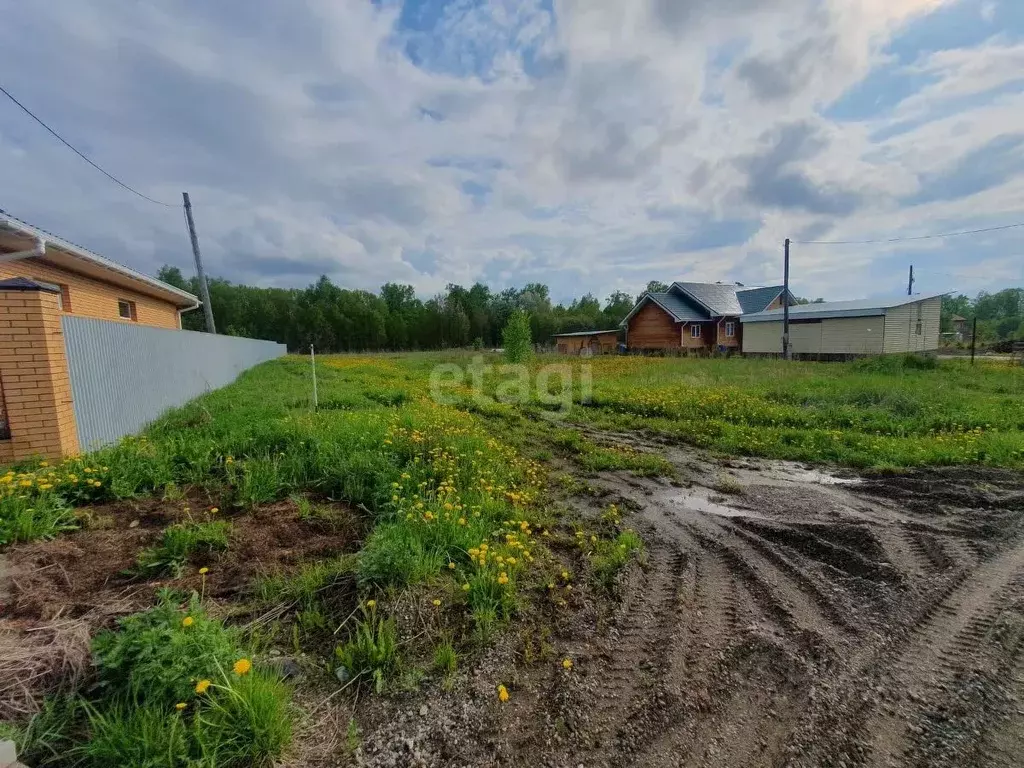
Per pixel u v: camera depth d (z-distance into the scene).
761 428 7.49
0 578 2.47
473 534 3.37
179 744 1.62
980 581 3.12
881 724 1.99
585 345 33.56
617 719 1.99
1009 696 2.16
